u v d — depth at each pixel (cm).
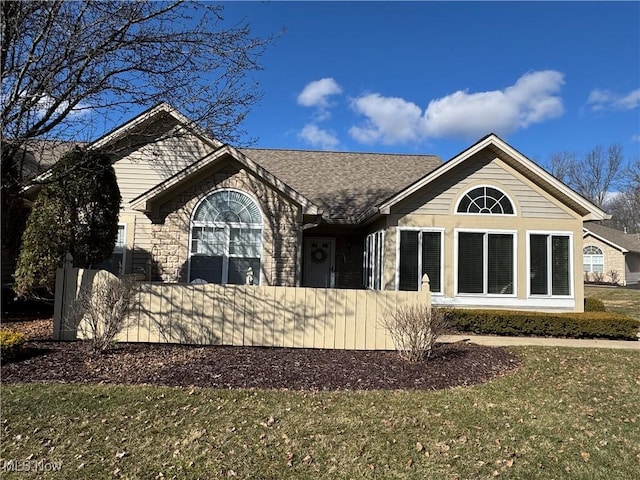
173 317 835
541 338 1111
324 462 416
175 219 1202
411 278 1282
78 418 487
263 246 1211
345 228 1652
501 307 1280
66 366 662
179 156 1365
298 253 1220
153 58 858
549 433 502
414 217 1296
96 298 758
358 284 1667
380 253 1370
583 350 952
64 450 420
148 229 1345
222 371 665
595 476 411
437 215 1298
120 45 818
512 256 1295
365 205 1573
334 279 1667
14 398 529
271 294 844
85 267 1038
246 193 1217
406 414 533
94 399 538
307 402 558
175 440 445
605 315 1174
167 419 493
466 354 830
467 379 691
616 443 484
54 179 903
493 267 1291
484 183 1307
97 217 1039
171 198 1204
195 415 506
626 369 800
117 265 1327
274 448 438
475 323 1138
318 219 1310
